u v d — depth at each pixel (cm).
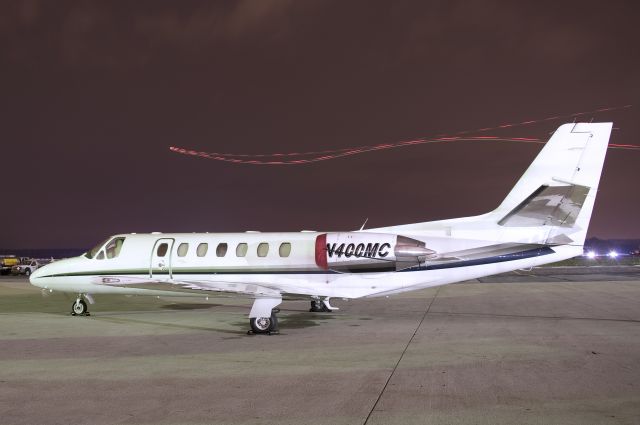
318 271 1705
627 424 712
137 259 1870
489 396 850
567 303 2180
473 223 1648
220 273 1795
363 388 906
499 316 1828
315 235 1758
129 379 988
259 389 908
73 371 1055
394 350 1238
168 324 1717
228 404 824
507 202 1627
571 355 1163
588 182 1573
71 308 2217
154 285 1620
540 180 1600
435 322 1698
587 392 869
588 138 1578
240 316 1920
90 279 1906
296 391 893
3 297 2717
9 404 836
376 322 1717
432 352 1209
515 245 1602
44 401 851
